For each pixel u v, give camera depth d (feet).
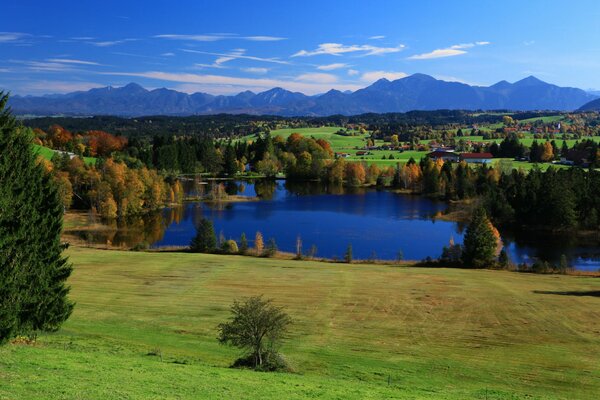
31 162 112.88
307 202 510.58
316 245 323.78
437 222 405.18
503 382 117.91
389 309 179.42
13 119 109.19
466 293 202.18
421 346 143.23
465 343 146.61
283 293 197.26
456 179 556.10
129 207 433.89
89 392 77.36
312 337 148.15
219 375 99.86
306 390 94.07
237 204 497.05
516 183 456.45
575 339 151.53
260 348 117.60
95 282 206.08
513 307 183.83
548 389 114.52
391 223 399.65
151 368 99.50
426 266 265.75
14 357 93.86
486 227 266.77
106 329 144.05
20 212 105.09
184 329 150.00
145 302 179.22
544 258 296.92
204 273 228.43
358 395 93.81
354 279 223.71
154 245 323.98
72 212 433.48
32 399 71.15
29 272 107.96
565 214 371.15
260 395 87.30
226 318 162.50
